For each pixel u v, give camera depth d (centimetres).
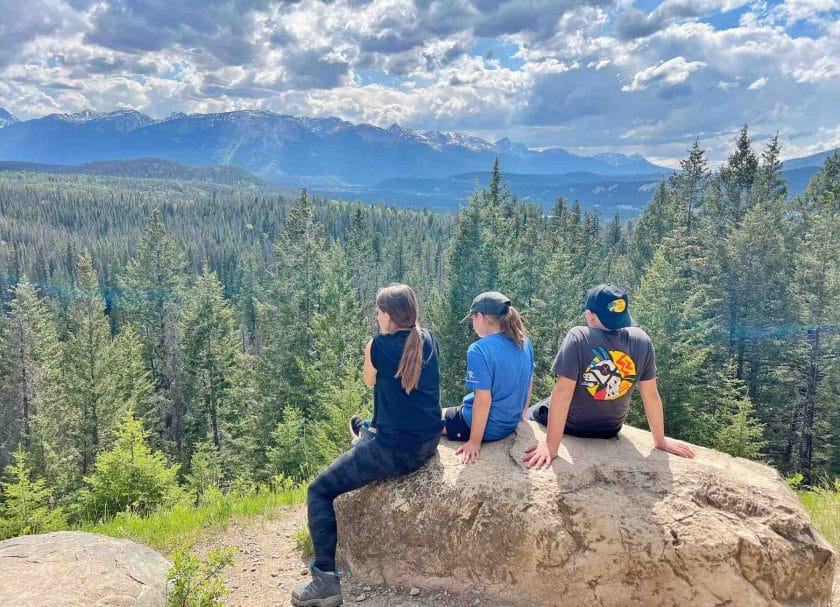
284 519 585
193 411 4216
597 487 373
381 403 389
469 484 388
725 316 3136
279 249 4425
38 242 13700
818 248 3016
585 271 4897
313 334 3731
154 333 5350
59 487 2711
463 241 3647
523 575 368
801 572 336
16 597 312
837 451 2558
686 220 4453
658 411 409
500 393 423
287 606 405
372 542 418
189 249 12712
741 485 372
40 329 4422
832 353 2712
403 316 378
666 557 338
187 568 353
